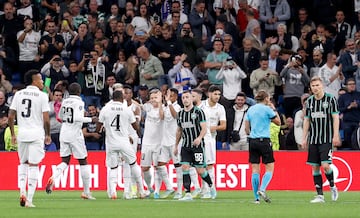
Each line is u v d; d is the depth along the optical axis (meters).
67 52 73.56
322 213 38.16
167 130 52.38
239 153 60.78
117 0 77.69
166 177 52.81
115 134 49.88
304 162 60.94
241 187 60.81
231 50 72.12
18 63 74.00
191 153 48.12
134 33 73.50
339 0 77.50
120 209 40.84
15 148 62.41
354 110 66.56
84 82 70.31
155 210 40.12
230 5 76.25
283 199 50.03
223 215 36.97
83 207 42.31
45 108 42.09
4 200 48.81
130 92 52.88
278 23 76.56
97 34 73.50
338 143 46.16
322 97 46.25
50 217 36.03
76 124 49.56
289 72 69.31
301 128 64.12
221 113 52.47
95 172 61.12
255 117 44.91
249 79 71.31
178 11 74.00
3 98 65.25
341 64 71.00
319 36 73.88
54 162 61.31
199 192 55.09
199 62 72.19
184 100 47.56
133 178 52.59
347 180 60.50
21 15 75.31
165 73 71.75
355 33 72.38
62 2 78.81
